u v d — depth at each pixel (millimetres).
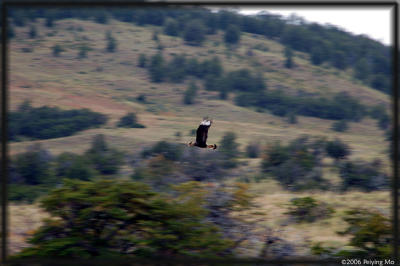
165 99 147250
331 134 118750
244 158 88500
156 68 163250
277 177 60062
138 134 103375
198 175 51906
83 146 95125
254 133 116938
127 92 150000
